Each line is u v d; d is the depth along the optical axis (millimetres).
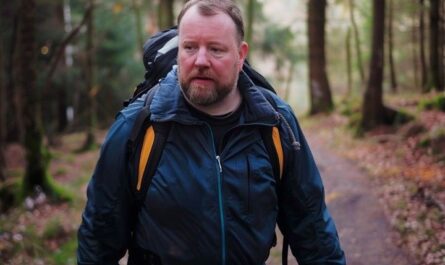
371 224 6148
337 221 6559
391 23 21359
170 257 1764
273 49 29516
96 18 21484
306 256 1979
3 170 11109
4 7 16734
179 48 1725
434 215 5754
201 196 1721
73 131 23344
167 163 1744
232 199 1746
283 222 2020
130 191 1814
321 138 13703
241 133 1780
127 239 1910
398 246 5348
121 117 1829
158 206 1740
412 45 23922
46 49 15320
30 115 9438
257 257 1815
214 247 1739
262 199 1790
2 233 6922
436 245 4980
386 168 8539
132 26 23188
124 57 23219
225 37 1680
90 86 18828
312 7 19422
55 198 9297
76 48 21656
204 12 1677
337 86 30812
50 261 6293
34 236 6918
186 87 1699
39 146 9438
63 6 20000
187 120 1730
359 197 7344
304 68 39656
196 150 1742
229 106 1775
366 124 12125
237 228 1755
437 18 16062
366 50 26797
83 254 1860
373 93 12062
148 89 2084
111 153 1799
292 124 1912
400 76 26406
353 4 23031
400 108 12586
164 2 15680
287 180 1900
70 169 13688
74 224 7719
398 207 6371
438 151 8492
